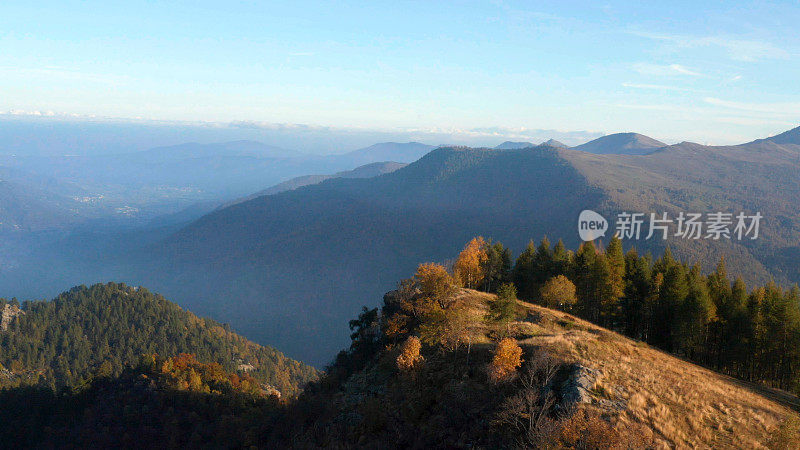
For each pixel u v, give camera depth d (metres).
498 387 35.09
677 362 49.78
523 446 27.52
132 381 123.44
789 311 57.22
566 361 36.69
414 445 34.28
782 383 59.38
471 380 37.69
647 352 49.03
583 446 25.58
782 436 27.36
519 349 36.25
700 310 62.66
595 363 37.12
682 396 33.84
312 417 51.47
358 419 42.28
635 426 27.66
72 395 132.75
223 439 77.31
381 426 39.16
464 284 86.69
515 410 30.11
